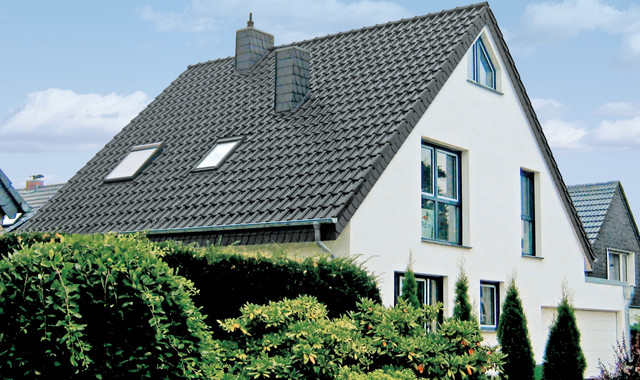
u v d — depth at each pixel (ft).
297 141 54.60
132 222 54.29
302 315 34.71
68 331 22.68
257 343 33.47
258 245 47.88
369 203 47.93
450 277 54.54
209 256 35.24
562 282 66.39
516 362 50.90
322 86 60.49
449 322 38.32
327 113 56.18
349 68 61.16
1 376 22.31
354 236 46.52
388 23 65.46
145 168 61.72
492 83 62.75
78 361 23.18
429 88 53.06
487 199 59.57
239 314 35.65
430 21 62.49
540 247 65.16
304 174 50.24
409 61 57.77
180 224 51.01
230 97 67.26
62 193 64.54
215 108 66.44
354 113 54.39
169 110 70.90
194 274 34.73
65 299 22.86
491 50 61.98
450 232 56.59
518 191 63.10
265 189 50.62
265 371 31.32
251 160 55.11
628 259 103.71
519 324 51.42
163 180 58.34
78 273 23.63
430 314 39.45
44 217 61.82
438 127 54.95
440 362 35.78
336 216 44.34
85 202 60.95
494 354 38.11
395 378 32.58
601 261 97.25
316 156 51.62
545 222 66.13
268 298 36.65
